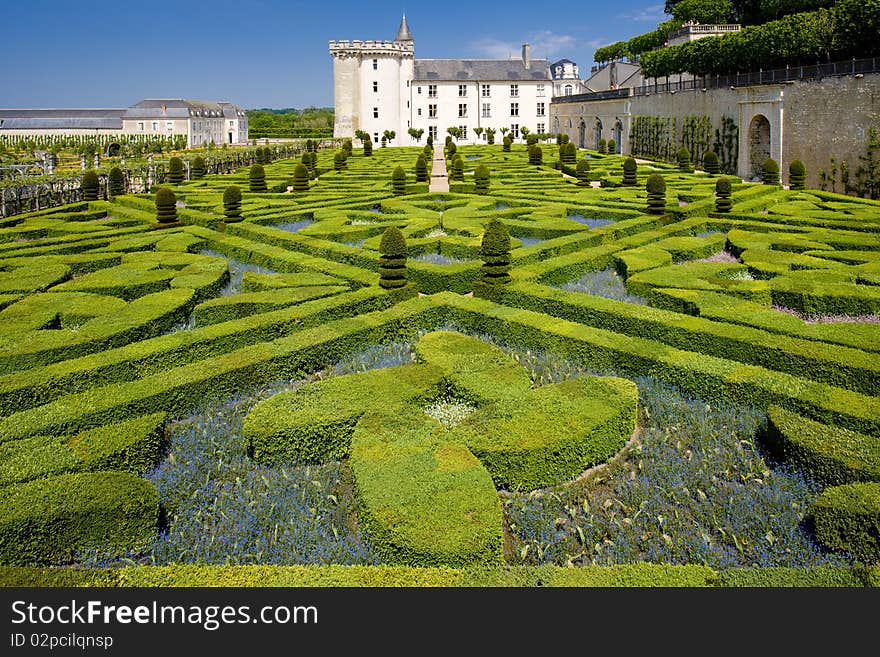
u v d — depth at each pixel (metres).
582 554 6.59
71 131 127.38
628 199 28.58
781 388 8.97
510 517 7.23
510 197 29.86
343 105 88.81
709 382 9.61
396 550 6.20
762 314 12.05
